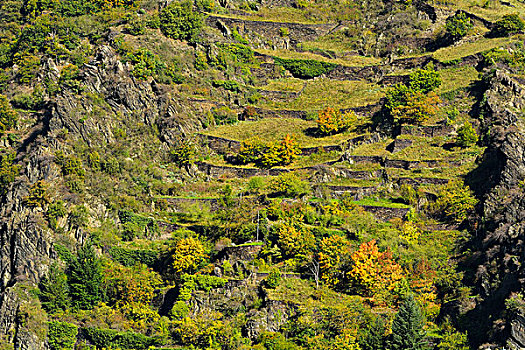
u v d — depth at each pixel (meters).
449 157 175.75
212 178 181.12
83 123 177.12
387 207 164.38
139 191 171.00
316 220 159.88
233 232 157.62
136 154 180.25
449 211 161.50
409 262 150.38
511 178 160.12
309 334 136.62
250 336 139.12
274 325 140.00
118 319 144.88
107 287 151.12
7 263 154.50
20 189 163.50
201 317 142.38
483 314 136.00
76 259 154.12
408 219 162.38
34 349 142.38
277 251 152.25
